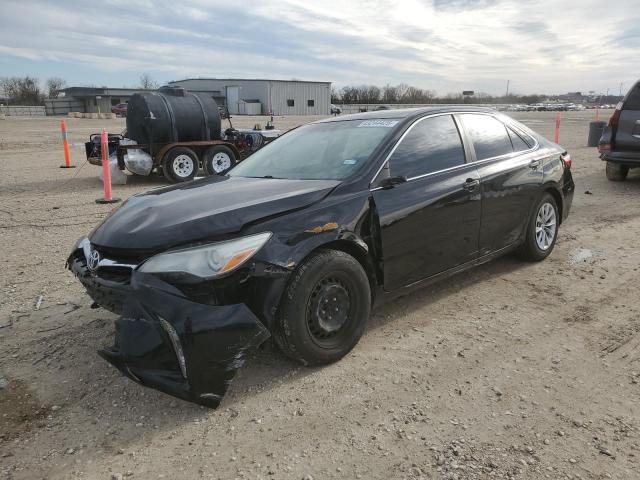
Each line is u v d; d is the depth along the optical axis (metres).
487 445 2.64
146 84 90.19
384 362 3.47
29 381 3.35
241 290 2.96
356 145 4.06
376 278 3.68
